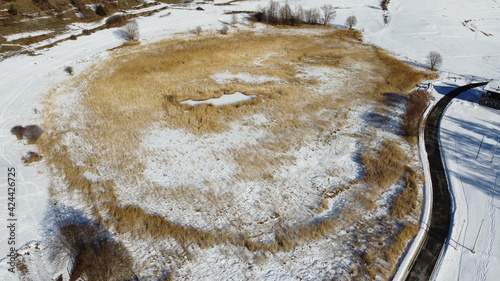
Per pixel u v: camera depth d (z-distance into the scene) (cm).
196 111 3828
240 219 2519
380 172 2912
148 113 3809
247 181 2881
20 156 3123
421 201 2616
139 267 2156
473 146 3225
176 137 3444
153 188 2806
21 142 3319
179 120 3681
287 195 2734
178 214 2559
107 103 3988
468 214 2481
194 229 2423
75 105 3966
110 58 5209
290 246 2297
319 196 2722
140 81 4491
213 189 2797
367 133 3475
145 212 2564
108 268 2067
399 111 3834
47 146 3266
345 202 2655
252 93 4262
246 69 4928
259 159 3136
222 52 5459
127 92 4222
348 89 4366
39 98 4094
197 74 4741
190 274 2127
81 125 3603
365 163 3041
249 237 2373
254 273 2134
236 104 4006
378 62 5191
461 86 4406
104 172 2969
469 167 2950
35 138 3328
